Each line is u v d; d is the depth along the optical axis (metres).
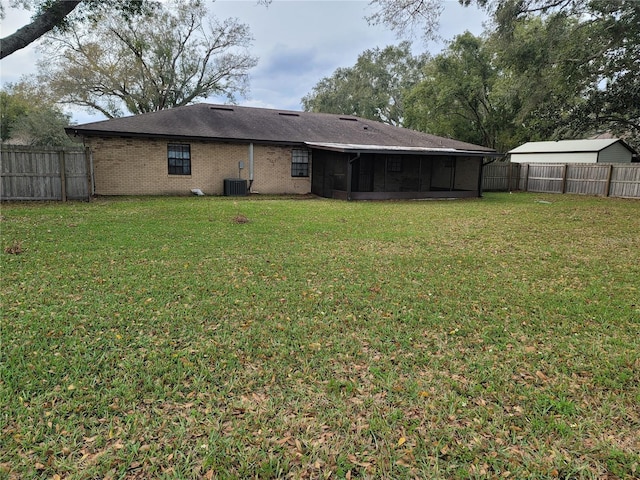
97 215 9.91
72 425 2.38
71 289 4.64
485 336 3.64
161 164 15.85
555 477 2.06
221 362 3.11
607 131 27.14
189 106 18.64
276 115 20.25
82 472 2.04
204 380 2.88
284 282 5.09
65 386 2.76
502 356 3.28
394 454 2.20
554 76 17.88
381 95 44.38
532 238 8.30
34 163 12.36
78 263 5.71
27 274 5.15
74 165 12.73
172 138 15.55
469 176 20.00
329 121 21.20
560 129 21.17
